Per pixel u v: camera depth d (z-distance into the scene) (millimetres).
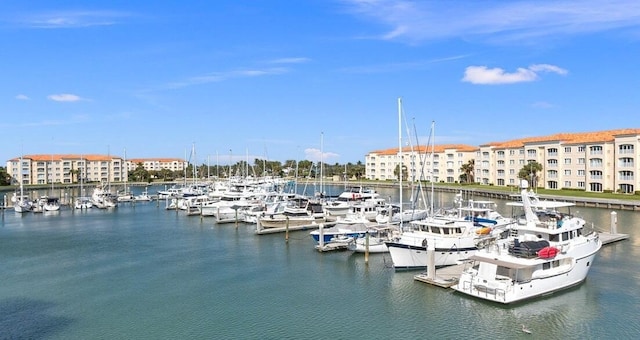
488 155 159750
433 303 34781
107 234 69312
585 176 118812
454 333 30078
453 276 39438
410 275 41844
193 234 67938
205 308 35438
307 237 63000
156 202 124938
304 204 76875
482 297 34438
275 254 52844
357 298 36781
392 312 33562
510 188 133750
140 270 46750
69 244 61219
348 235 55062
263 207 79250
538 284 34562
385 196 136625
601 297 35500
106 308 35688
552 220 40375
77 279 43656
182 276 44344
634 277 40312
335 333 30516
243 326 31922
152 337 30328
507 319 31859
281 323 32312
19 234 70125
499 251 36688
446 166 181250
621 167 108688
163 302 36938
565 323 31141
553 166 129000
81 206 108250
